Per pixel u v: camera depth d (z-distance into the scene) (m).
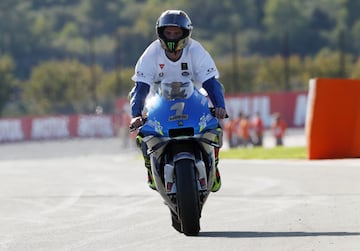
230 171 57.88
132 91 31.00
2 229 34.44
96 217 37.28
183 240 29.70
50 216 38.19
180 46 29.98
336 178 48.09
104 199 44.00
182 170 28.92
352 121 63.38
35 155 142.25
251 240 28.98
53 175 62.56
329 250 26.50
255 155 73.69
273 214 35.72
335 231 30.23
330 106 63.34
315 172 52.53
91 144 179.62
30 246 29.89
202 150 30.00
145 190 47.78
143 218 36.22
